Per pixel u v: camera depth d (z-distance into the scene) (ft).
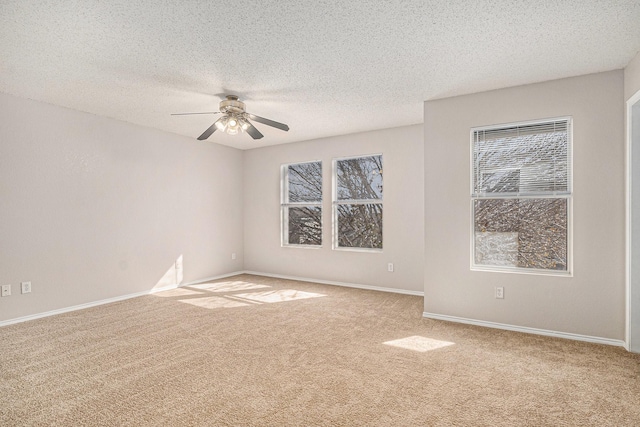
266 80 10.50
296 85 10.93
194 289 16.87
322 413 6.47
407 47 8.48
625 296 9.58
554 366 8.43
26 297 12.01
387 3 6.68
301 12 6.96
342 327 11.30
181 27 7.48
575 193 10.22
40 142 12.34
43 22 7.20
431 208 12.32
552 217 10.77
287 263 19.69
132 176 15.34
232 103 11.35
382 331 10.94
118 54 8.75
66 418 6.32
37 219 12.27
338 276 17.92
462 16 7.14
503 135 11.41
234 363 8.62
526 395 7.11
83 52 8.62
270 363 8.61
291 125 15.84
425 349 9.50
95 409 6.61
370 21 7.32
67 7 6.67
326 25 7.47
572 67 9.64
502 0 6.59
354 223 17.69
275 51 8.64
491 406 6.71
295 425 6.11
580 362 8.65
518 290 10.96
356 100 12.37
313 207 19.10
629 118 9.28
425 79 10.52
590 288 10.05
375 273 16.85
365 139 16.99
